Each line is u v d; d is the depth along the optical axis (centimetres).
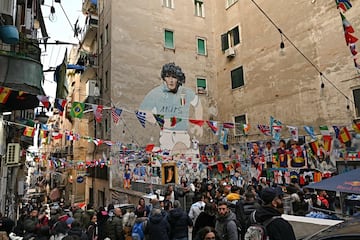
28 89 711
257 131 1780
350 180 590
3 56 675
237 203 593
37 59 773
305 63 1523
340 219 657
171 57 2045
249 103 1869
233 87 2023
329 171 1329
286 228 343
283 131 1605
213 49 2236
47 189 4228
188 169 1925
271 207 366
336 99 1358
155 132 1897
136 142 1825
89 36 2344
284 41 1655
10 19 658
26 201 3541
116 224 762
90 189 2295
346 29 793
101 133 1991
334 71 1376
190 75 2097
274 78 1702
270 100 1716
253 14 1891
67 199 3011
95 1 2292
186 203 1055
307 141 1457
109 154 1780
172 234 627
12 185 1461
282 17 1678
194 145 2005
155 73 1962
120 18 1917
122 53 1884
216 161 2023
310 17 1513
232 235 466
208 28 2247
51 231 667
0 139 847
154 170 1816
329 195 912
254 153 1748
